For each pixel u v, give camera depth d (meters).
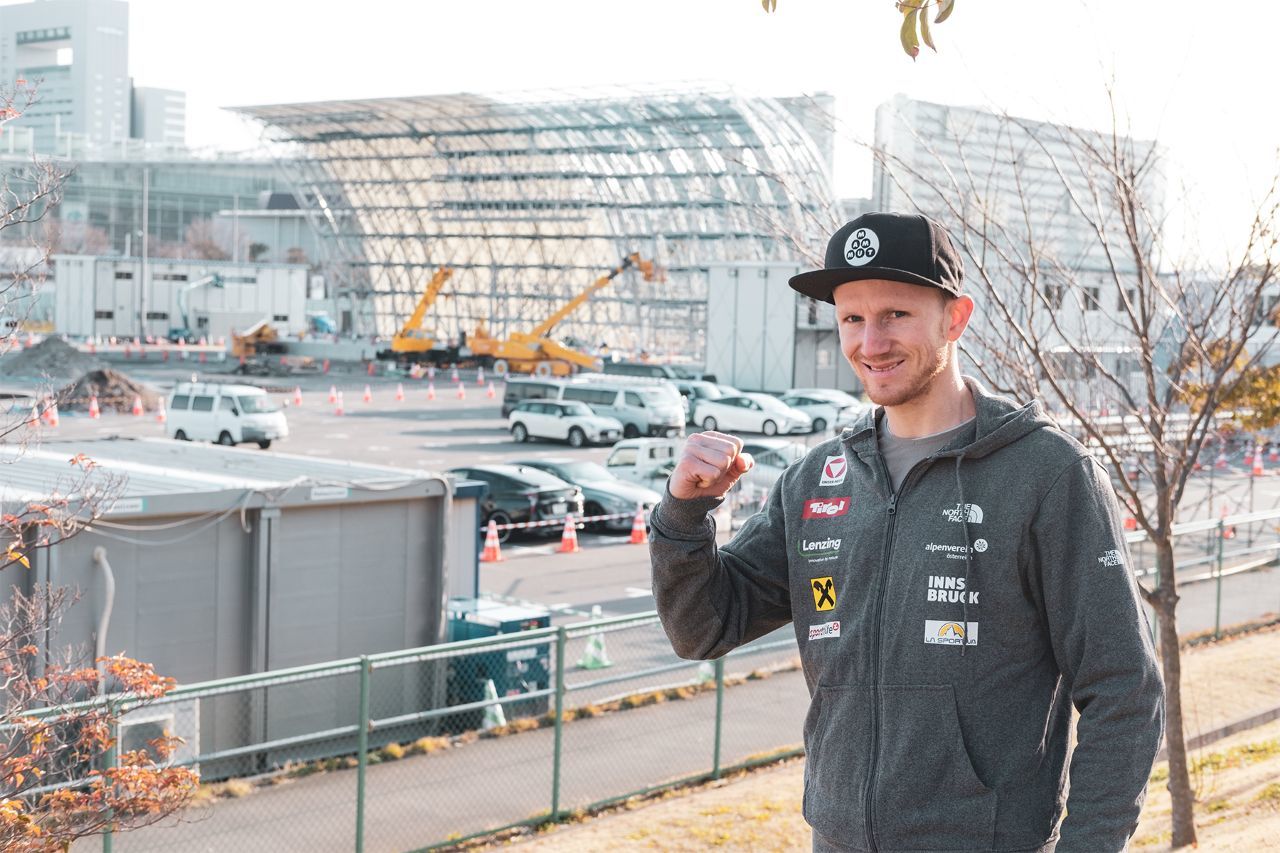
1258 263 8.59
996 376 8.63
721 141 75.06
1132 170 8.16
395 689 13.45
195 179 160.38
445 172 97.69
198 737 11.84
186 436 39.28
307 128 100.06
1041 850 2.36
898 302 2.39
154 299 98.06
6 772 5.94
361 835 10.12
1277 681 15.33
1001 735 2.37
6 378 57.03
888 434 2.56
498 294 98.75
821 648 2.55
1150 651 2.33
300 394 60.34
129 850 10.07
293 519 12.77
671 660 16.34
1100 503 2.37
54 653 10.52
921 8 3.66
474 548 15.00
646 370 69.81
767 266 63.91
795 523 2.63
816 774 2.54
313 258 158.50
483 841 10.68
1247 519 19.00
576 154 87.38
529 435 44.38
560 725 11.35
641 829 10.47
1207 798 10.34
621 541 25.97
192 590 12.20
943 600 2.38
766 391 64.19
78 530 6.78
